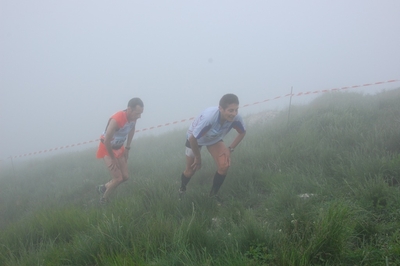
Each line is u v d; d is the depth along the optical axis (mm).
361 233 3053
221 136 4852
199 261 2924
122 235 3449
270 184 4617
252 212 3934
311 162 5043
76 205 6016
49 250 3723
